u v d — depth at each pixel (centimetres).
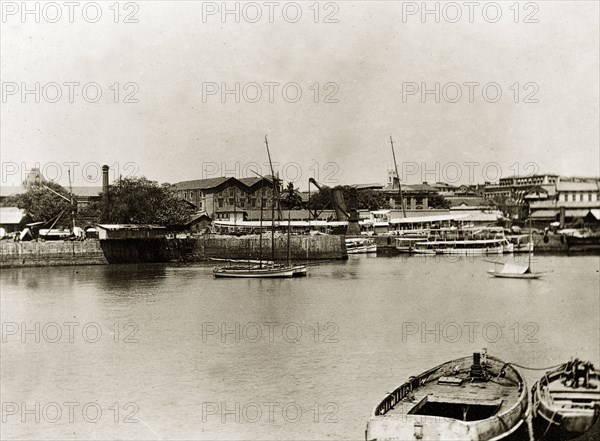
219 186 18225
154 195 14400
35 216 14212
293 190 18662
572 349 5422
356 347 5506
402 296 8531
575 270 11569
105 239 13325
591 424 3000
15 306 7969
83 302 8256
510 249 15050
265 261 13225
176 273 11712
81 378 4778
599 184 16725
